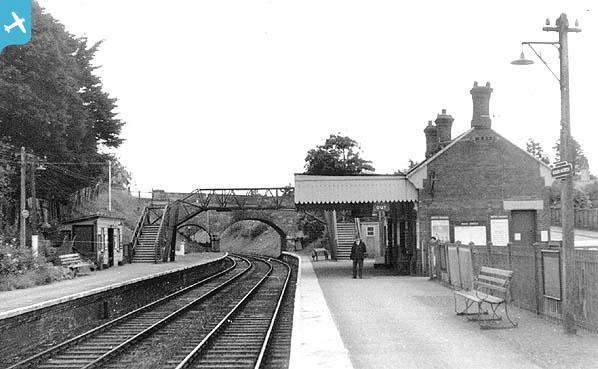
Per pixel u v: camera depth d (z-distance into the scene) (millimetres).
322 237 70062
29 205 45562
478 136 29859
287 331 17469
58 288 24875
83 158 49406
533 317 14492
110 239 42250
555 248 14547
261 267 53594
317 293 20984
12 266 26719
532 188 29844
